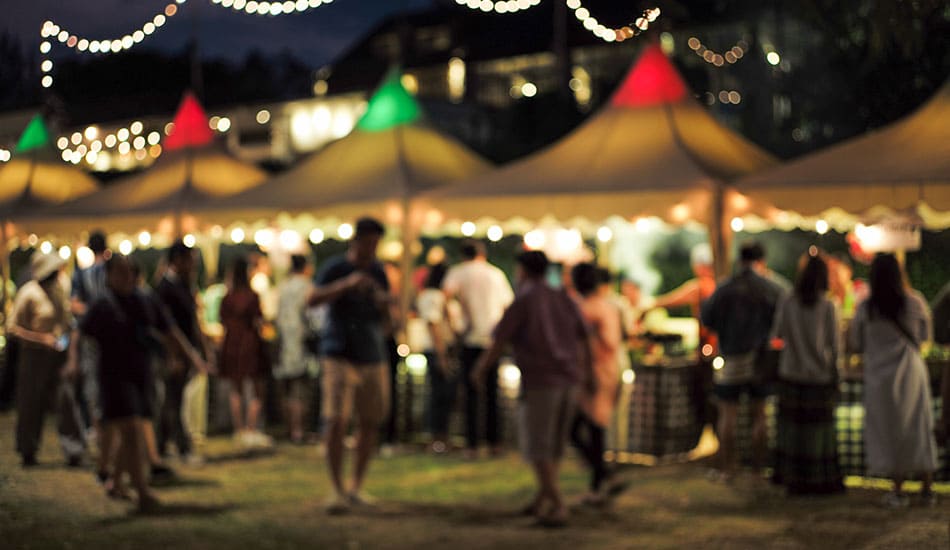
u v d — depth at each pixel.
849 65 19.09
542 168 11.45
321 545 6.74
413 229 11.70
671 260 23.19
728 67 28.03
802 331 8.20
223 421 12.15
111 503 7.99
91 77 43.50
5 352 13.45
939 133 9.97
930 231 16.75
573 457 10.07
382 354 7.82
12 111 27.23
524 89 32.56
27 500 8.02
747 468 9.41
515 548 6.65
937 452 8.62
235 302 10.53
